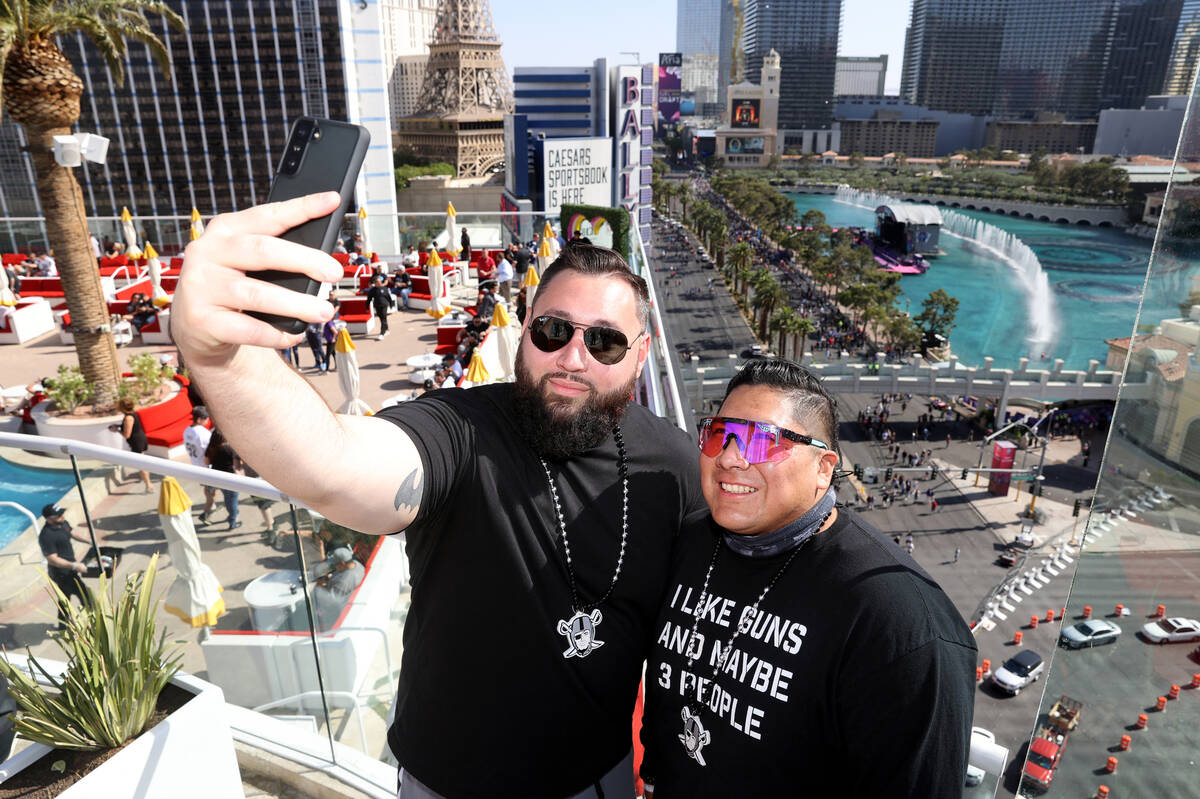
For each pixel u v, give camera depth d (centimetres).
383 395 1554
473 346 1533
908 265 19300
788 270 17662
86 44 10450
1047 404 10269
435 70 17625
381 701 453
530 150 8038
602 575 194
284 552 387
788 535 184
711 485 189
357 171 124
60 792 288
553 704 192
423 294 2105
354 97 10500
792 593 181
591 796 213
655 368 897
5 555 420
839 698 171
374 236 2327
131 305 1903
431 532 185
